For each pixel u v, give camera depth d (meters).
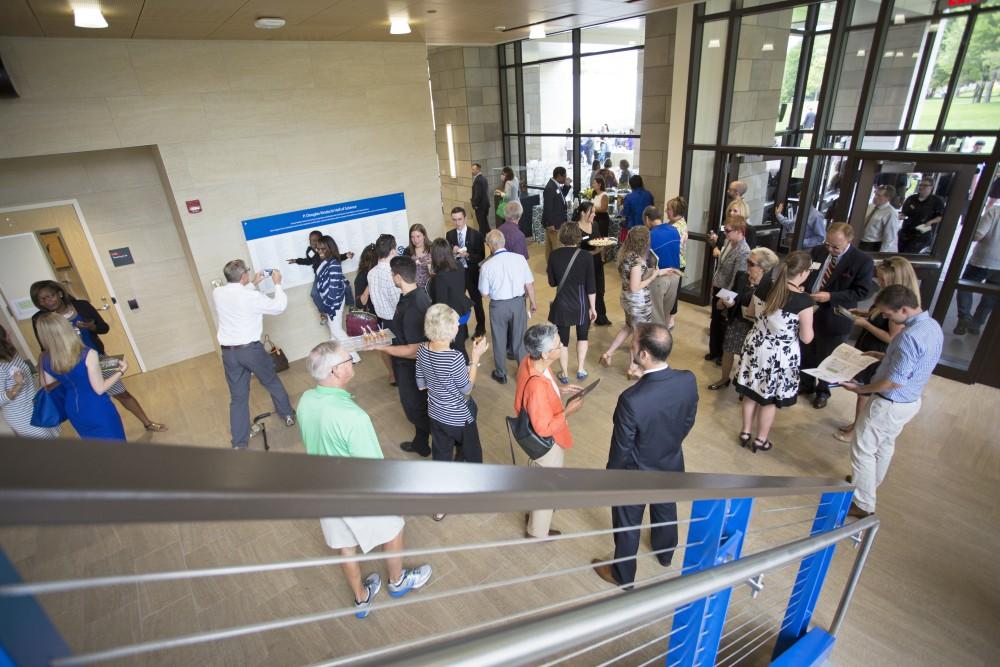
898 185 4.96
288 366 5.80
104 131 4.38
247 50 4.89
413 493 0.55
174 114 4.67
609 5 5.01
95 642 2.85
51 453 0.31
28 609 0.32
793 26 5.34
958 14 4.27
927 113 4.63
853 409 4.57
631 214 7.26
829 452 4.05
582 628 0.77
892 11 4.59
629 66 8.29
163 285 5.91
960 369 4.84
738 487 1.42
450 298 4.46
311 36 4.94
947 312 4.89
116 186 5.45
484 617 2.90
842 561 3.14
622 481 0.99
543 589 3.04
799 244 5.79
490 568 3.19
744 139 6.12
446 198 12.01
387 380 5.47
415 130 6.13
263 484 0.41
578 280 4.72
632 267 4.73
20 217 5.06
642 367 2.62
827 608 2.87
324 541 3.47
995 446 4.01
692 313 6.78
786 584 3.02
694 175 6.80
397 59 5.81
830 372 3.40
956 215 4.68
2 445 0.30
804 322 3.56
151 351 5.99
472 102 10.48
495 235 4.70
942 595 2.91
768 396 3.78
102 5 3.17
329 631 2.86
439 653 0.59
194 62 4.66
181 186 4.86
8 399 3.47
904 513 3.45
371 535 2.66
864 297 4.16
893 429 3.12
